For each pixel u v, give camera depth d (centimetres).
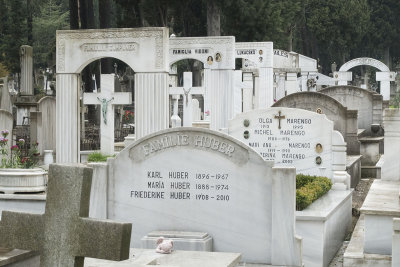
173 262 777
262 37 4266
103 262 661
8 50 5375
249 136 1448
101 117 1875
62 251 567
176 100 2770
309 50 7312
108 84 1864
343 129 1841
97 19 6606
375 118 2188
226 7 4028
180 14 4562
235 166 923
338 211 1178
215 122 2316
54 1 8125
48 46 6981
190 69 5188
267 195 914
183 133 942
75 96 1738
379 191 1070
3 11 5409
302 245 942
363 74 7712
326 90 2233
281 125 1426
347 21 6725
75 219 562
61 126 1748
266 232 916
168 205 951
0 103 2725
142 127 1689
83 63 1720
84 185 563
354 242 1024
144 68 1680
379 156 2080
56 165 568
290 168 903
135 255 789
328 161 1395
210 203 934
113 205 971
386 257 923
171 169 948
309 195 1150
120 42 1691
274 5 4362
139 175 961
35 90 5378
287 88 3675
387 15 7350
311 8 6844
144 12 3709
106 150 1880
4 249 645
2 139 1515
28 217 580
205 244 907
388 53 7600
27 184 1166
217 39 2302
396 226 855
